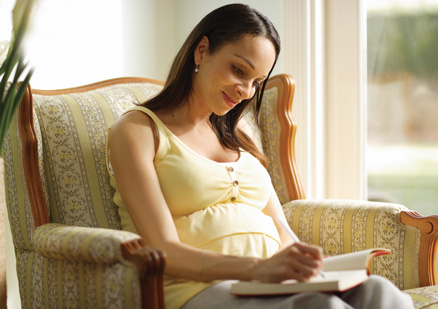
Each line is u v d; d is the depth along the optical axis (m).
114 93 1.88
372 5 2.56
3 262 1.87
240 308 1.20
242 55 1.50
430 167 2.50
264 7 2.62
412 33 2.50
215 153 1.63
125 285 1.23
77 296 1.40
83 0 2.28
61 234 1.42
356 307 1.23
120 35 2.48
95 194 1.67
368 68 2.59
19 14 1.09
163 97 1.61
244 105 1.69
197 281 1.29
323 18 2.60
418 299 1.45
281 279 1.17
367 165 2.62
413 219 1.72
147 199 1.40
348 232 1.87
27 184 1.58
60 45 2.17
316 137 2.57
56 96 1.75
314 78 2.55
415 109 2.52
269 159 2.11
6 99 1.19
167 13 2.75
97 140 1.72
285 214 2.03
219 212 1.49
